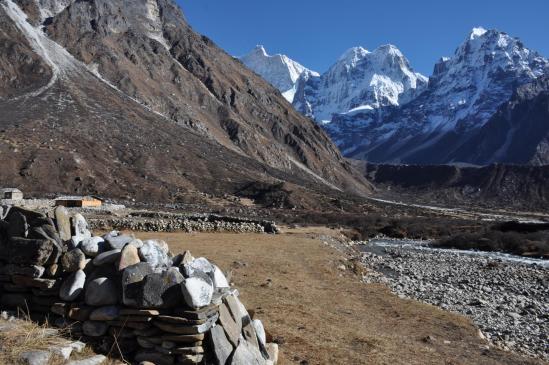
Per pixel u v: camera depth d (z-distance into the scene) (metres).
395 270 33.78
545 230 79.00
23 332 8.45
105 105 161.12
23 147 114.69
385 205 153.75
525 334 17.64
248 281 18.95
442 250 61.09
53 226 9.86
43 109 143.00
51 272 9.44
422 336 14.88
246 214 90.94
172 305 8.90
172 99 196.38
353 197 162.62
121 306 9.01
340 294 19.44
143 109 174.75
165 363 8.58
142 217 46.56
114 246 9.74
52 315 9.29
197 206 100.50
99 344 8.84
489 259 50.22
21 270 9.49
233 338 9.10
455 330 16.17
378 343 13.22
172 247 27.02
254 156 196.88
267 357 9.98
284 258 26.66
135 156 133.50
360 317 16.14
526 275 37.16
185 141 161.50
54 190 102.06
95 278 9.26
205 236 35.22
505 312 21.17
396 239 77.12
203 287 8.90
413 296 22.77
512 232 73.44
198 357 8.66
